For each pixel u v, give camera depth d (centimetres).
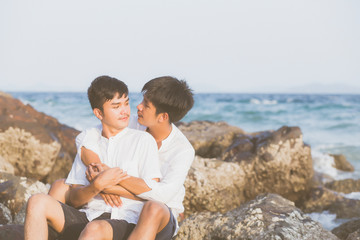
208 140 728
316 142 1745
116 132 277
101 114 271
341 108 3406
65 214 253
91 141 279
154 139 276
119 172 257
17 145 661
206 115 2973
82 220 260
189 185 534
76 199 266
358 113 3031
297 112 3197
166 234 260
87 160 275
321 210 678
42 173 673
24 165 666
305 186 702
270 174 675
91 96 270
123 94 269
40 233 238
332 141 1770
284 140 688
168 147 290
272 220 330
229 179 573
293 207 357
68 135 802
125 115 271
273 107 3662
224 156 694
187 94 291
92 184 254
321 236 318
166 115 284
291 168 686
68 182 280
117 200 260
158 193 259
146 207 245
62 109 3056
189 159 287
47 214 245
